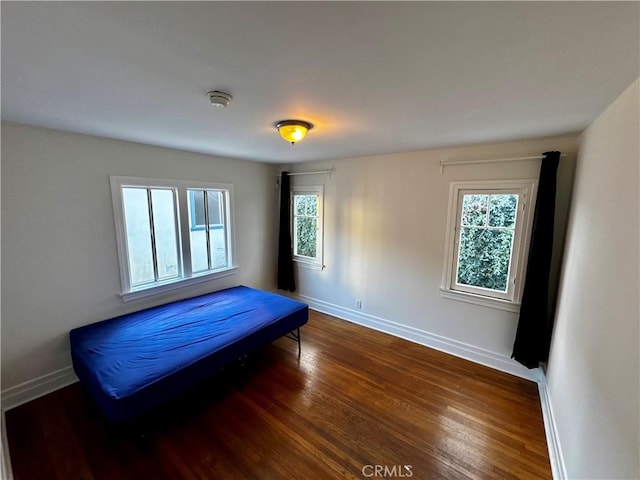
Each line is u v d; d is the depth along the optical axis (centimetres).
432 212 327
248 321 288
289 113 191
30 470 179
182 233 345
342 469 184
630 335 111
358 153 350
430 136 252
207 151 340
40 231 241
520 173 270
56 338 255
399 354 327
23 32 99
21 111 189
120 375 198
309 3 83
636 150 120
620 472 109
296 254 470
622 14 86
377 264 379
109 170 276
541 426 222
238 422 222
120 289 295
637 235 113
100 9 86
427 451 198
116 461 187
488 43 105
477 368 300
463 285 317
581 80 133
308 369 296
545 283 253
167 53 115
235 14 89
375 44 107
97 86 148
